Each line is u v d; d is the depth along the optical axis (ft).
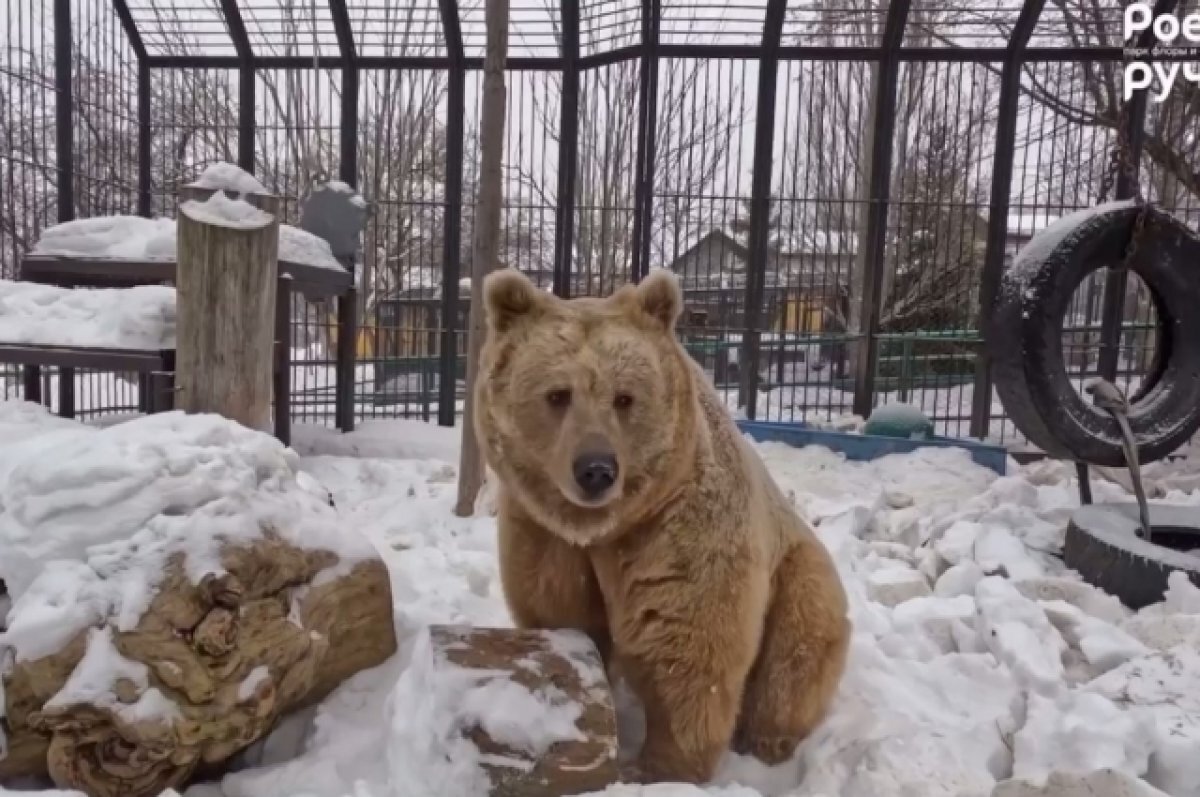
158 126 38.01
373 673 11.44
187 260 17.79
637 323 10.07
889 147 34.27
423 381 36.37
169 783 9.25
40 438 12.12
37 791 8.57
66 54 31.53
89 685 8.68
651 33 33.99
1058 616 14.98
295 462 12.25
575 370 9.36
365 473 24.91
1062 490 25.17
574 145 34.71
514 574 10.91
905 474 27.30
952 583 16.79
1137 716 11.05
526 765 8.86
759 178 34.22
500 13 19.20
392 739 9.42
